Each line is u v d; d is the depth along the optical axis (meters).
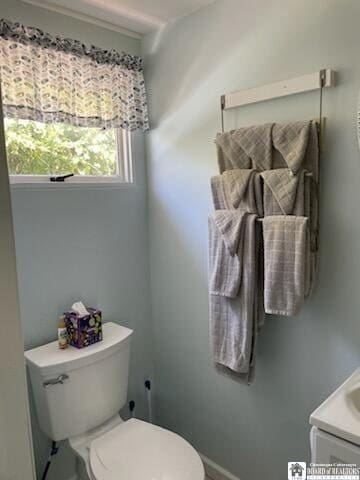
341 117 1.35
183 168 1.90
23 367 0.89
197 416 2.03
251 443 1.80
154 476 1.36
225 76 1.67
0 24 1.45
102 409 1.69
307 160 1.42
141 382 2.19
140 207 2.08
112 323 1.95
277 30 1.48
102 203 1.91
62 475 1.84
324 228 1.44
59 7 1.65
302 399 1.58
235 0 1.59
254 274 1.53
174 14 1.76
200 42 1.73
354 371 1.39
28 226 1.64
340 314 1.44
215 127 1.74
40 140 1.70
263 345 1.67
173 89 1.88
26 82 1.53
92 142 1.90
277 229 1.42
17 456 0.89
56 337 1.76
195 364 2.00
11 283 0.85
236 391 1.82
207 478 1.99
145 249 2.13
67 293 1.80
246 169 1.55
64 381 1.56
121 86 1.87
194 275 1.93
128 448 1.50
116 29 1.87
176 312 2.06
